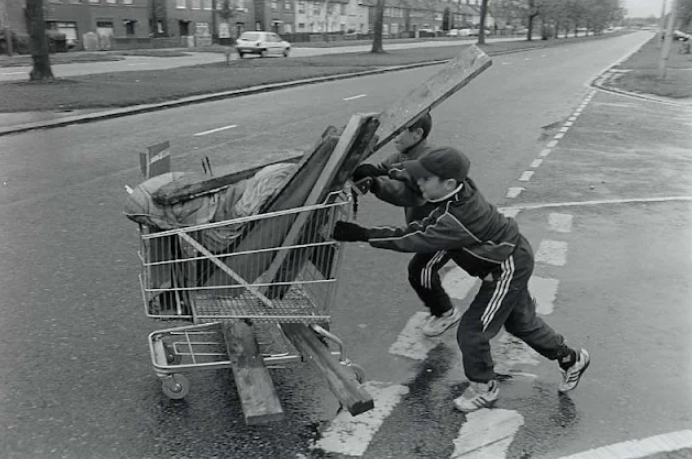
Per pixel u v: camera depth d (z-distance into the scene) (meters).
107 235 6.63
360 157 3.33
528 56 47.25
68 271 5.65
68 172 9.45
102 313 4.84
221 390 3.86
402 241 3.39
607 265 6.18
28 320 4.71
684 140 13.61
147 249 3.41
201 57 40.19
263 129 13.69
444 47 56.31
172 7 64.44
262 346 4.16
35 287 5.29
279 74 25.83
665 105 19.94
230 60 35.38
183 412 3.64
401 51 47.59
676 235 7.14
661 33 42.69
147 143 11.88
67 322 4.69
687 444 3.48
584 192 9.02
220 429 3.50
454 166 3.26
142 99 17.19
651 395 3.95
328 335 3.75
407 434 3.51
